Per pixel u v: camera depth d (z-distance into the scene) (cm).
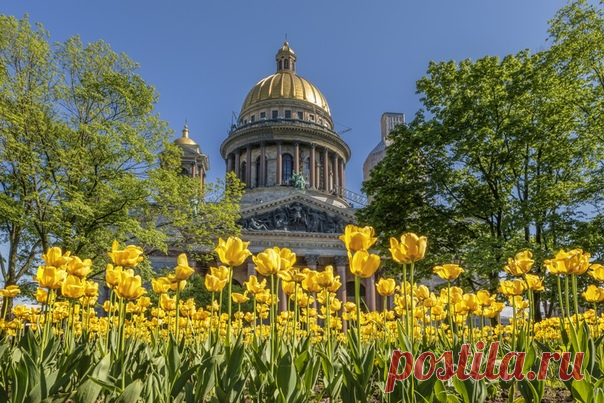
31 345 533
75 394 405
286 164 10038
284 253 575
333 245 7206
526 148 3073
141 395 412
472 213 2991
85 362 502
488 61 3125
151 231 3056
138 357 536
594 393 390
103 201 2931
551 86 2920
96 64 3316
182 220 3512
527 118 3023
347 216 7531
